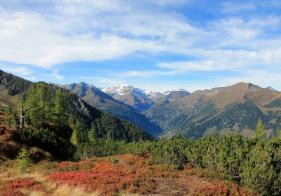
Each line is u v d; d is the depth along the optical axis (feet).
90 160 149.48
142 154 156.04
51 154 226.99
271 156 106.93
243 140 140.97
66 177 93.56
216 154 126.00
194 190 84.23
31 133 235.81
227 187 87.51
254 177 96.58
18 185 86.48
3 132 216.74
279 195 96.32
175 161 139.23
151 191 82.74
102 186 81.87
